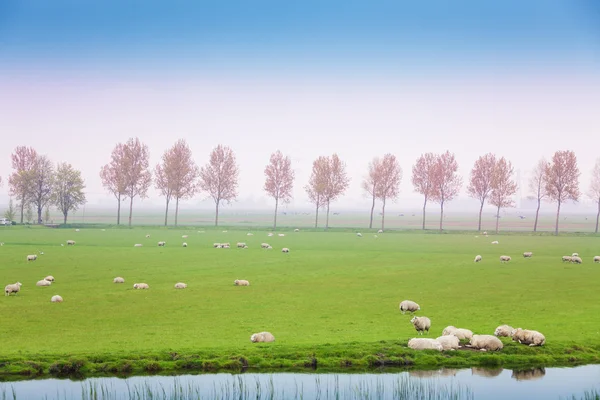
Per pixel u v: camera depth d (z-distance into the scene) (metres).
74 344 33.03
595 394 26.17
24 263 73.12
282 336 35.28
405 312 43.03
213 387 27.23
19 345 32.75
